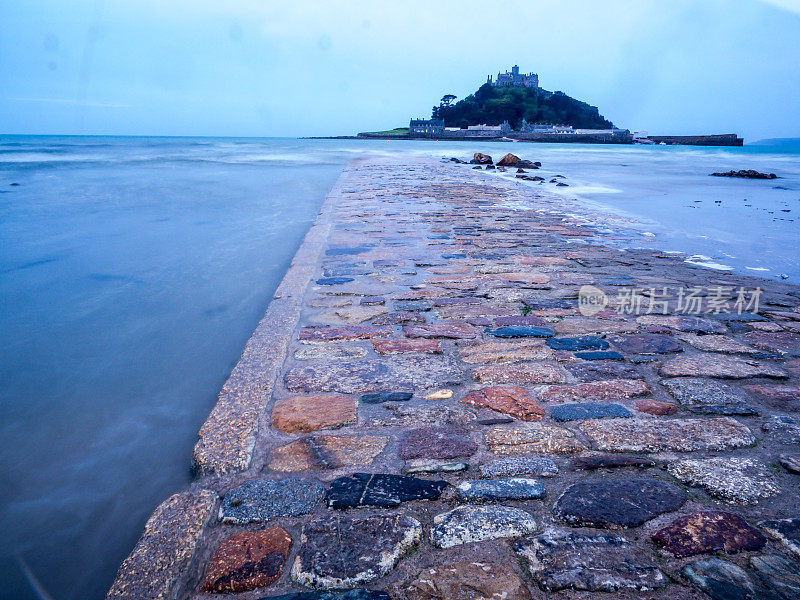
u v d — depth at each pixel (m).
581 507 1.66
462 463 1.91
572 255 5.74
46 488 2.00
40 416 2.53
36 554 1.69
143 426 2.45
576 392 2.48
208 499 1.75
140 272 5.22
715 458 1.94
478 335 3.23
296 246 6.48
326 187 13.81
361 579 1.39
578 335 3.25
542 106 149.75
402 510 1.66
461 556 1.47
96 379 2.92
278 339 3.15
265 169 20.44
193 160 25.81
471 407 2.34
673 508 1.66
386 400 2.40
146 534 1.60
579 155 38.56
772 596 1.31
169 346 3.40
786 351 3.01
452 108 159.00
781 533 1.54
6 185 13.77
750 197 12.59
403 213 8.73
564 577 1.38
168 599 1.37
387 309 3.74
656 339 3.20
